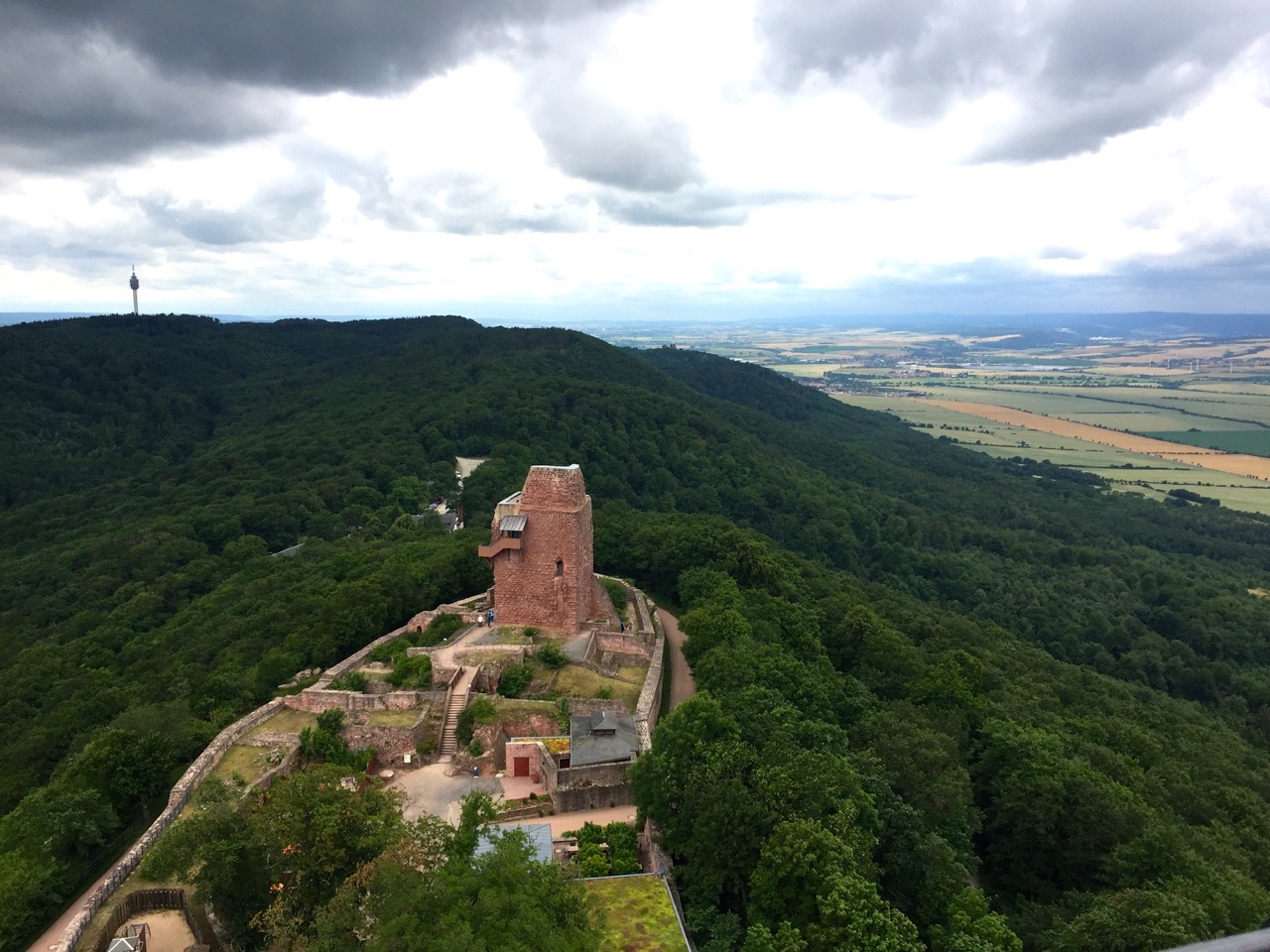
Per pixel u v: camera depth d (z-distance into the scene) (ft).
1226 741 296.71
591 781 173.17
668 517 422.00
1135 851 159.63
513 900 103.50
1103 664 417.90
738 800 143.54
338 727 189.67
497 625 235.61
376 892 110.01
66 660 306.14
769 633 257.34
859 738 204.54
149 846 146.20
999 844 191.01
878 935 115.24
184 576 387.55
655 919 136.46
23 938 136.36
